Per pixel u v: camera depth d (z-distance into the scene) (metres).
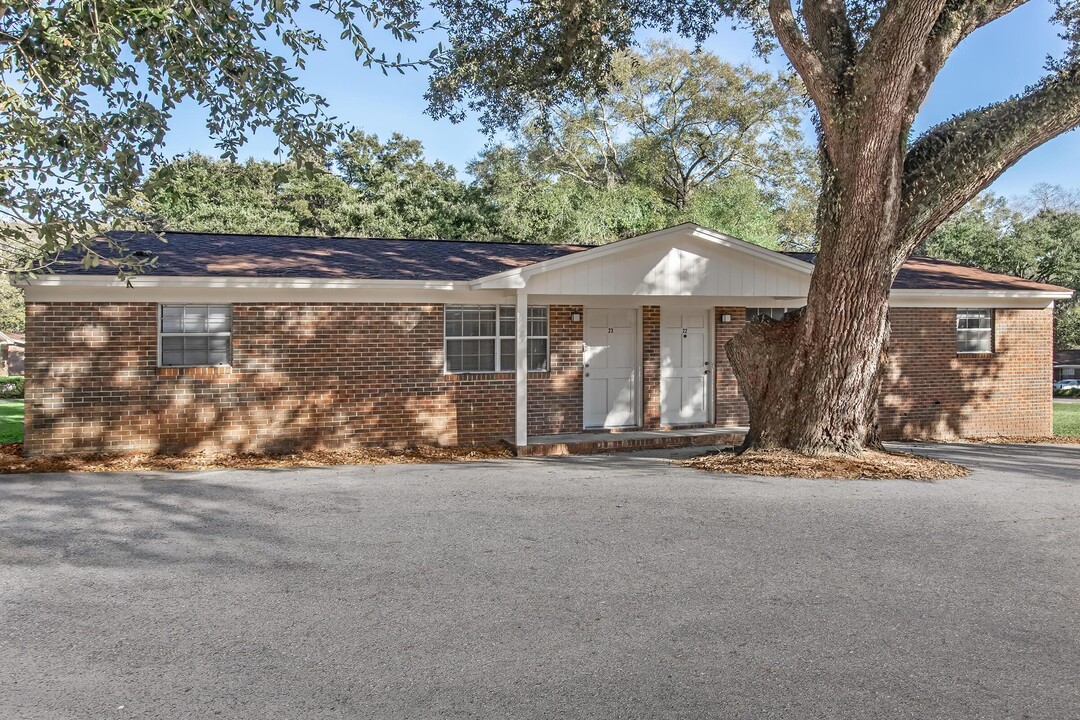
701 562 5.98
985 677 4.00
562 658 4.24
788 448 11.01
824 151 10.70
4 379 30.06
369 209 30.12
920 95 9.96
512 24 13.37
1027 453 12.82
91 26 6.23
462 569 5.82
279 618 4.84
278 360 12.00
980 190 10.33
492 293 13.15
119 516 7.61
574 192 30.75
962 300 15.72
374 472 10.39
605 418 14.53
